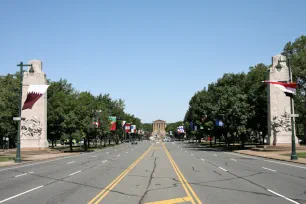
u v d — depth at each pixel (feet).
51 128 201.26
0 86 219.20
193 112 356.79
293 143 100.53
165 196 39.78
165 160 106.52
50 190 45.42
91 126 190.29
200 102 306.76
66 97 198.49
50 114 200.75
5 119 173.68
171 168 77.82
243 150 169.89
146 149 210.38
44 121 157.17
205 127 267.59
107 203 35.78
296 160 97.40
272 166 81.97
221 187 46.98
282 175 61.87
